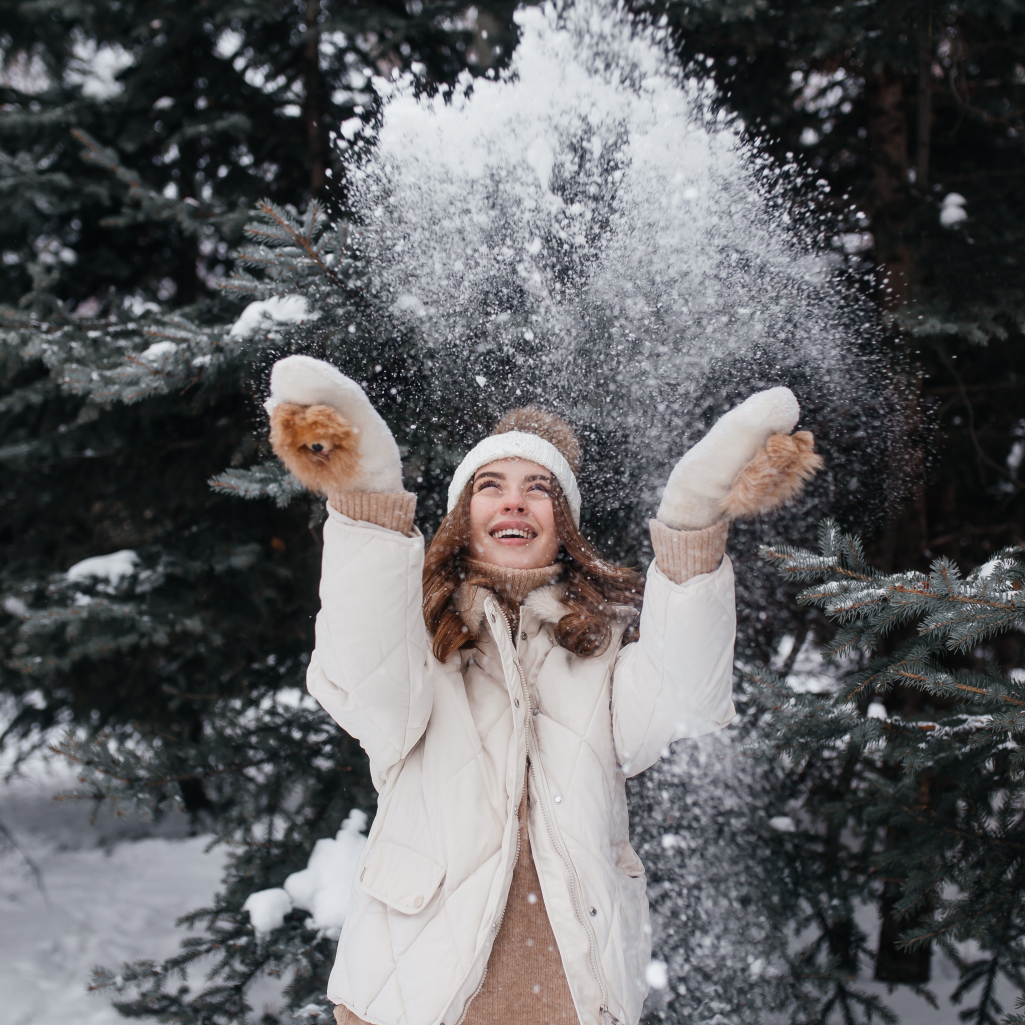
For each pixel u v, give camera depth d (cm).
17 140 397
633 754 146
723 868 263
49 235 433
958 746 194
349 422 119
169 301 469
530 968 132
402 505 129
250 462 295
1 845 531
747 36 291
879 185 330
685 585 130
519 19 241
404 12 376
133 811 266
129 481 370
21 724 430
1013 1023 160
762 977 250
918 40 270
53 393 328
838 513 268
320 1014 231
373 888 136
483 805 137
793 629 300
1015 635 295
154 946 415
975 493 355
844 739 213
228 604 343
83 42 430
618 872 141
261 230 226
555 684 149
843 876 268
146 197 320
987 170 340
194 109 400
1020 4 262
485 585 154
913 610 162
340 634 129
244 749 299
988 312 261
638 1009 134
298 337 236
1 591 360
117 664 385
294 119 400
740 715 270
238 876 278
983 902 200
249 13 350
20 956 392
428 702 140
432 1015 125
